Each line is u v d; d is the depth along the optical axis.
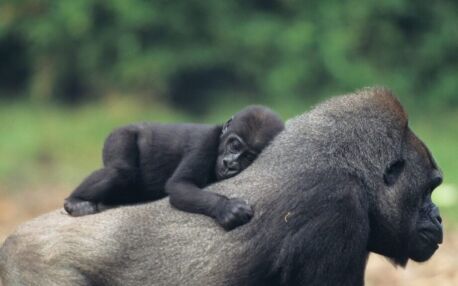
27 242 9.30
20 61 29.41
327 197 8.96
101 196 10.06
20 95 28.88
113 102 27.14
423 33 28.06
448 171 21.12
